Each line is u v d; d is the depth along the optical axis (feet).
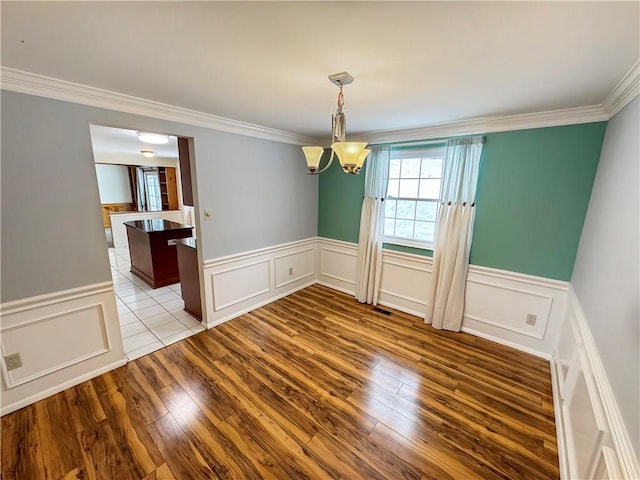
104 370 7.55
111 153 20.83
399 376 7.64
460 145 8.95
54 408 6.33
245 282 11.06
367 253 11.76
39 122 5.94
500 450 5.54
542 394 7.04
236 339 9.33
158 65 5.05
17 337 6.15
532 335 8.68
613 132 6.14
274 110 7.93
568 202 7.63
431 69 5.01
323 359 8.33
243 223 10.55
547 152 7.76
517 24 3.58
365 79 5.51
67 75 5.58
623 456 3.02
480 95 6.31
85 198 6.77
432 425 6.09
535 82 5.47
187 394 6.85
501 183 8.61
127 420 6.06
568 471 4.72
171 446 5.49
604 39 3.84
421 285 10.93
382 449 5.53
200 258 9.52
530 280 8.50
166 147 16.99
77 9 3.37
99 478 4.89
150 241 13.37
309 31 3.87
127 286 14.02
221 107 7.72
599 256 5.48
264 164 10.93
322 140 12.76
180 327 10.05
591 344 4.91
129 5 3.30
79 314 6.98
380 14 3.43
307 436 5.78
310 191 13.32
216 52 4.53
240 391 6.98
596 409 3.96
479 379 7.56
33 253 6.18
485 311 9.48
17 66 5.15
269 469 5.09
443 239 9.73
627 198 4.47
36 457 5.23
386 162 10.86
